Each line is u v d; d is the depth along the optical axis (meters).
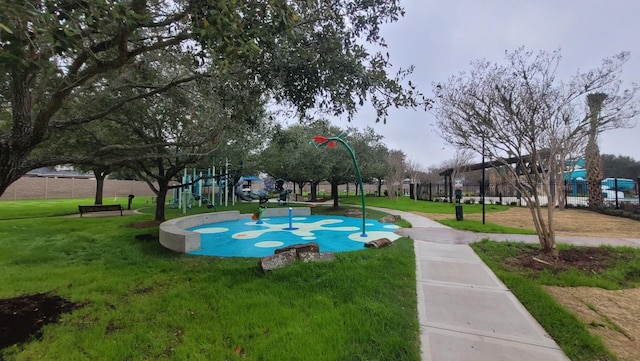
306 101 4.55
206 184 22.67
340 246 8.04
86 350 2.75
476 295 4.09
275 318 3.29
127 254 6.71
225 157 13.45
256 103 5.32
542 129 5.89
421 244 7.38
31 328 3.16
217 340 2.86
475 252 6.52
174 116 8.29
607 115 5.68
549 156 6.55
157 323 3.22
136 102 8.00
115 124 9.46
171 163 12.75
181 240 7.01
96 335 2.99
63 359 2.62
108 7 2.16
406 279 4.70
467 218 13.44
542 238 6.05
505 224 11.41
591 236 8.38
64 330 3.12
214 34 2.44
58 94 2.86
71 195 32.25
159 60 5.15
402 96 4.37
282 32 3.13
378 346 2.75
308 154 16.55
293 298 3.84
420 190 32.62
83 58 2.92
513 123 5.82
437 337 2.98
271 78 4.26
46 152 8.36
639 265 5.21
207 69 5.03
